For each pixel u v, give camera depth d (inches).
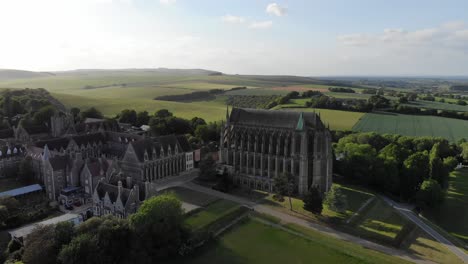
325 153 6003.9
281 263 3809.1
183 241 3998.5
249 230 4594.0
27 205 5260.8
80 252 3339.1
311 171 6072.8
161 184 6392.7
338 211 4958.2
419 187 6215.6
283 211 5226.4
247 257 3914.9
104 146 7844.5
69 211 5078.7
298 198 5792.3
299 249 4119.1
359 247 4197.8
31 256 3405.5
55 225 3777.1
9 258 3725.4
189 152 7426.2
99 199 4842.5
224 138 7111.2
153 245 3777.1
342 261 3880.4
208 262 3789.4
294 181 6053.2
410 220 5078.7
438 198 5541.3
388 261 3890.3
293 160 5989.2
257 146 6427.2
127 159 6402.6
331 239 4362.7
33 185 5876.0
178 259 3831.2
